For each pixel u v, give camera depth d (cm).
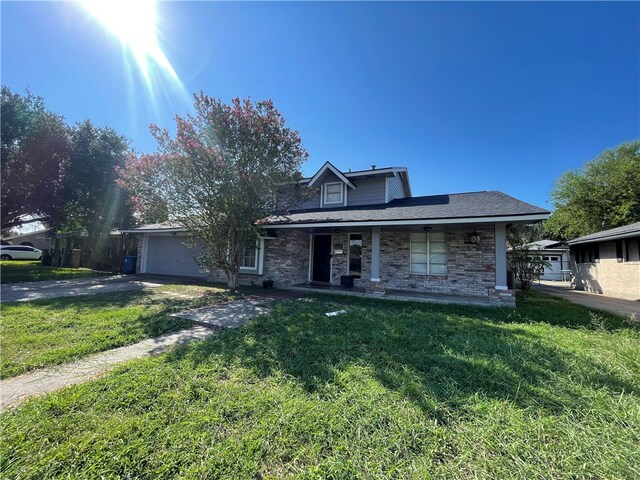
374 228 895
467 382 301
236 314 621
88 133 1711
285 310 648
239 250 1008
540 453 196
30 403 257
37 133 1542
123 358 376
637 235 1003
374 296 880
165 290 974
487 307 750
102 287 1036
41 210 1689
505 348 401
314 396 274
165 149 898
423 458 194
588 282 1435
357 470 183
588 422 231
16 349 396
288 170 976
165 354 381
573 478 177
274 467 188
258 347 408
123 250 1698
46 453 194
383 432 220
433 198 1140
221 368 334
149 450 199
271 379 310
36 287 1015
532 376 314
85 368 343
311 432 220
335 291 952
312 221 925
